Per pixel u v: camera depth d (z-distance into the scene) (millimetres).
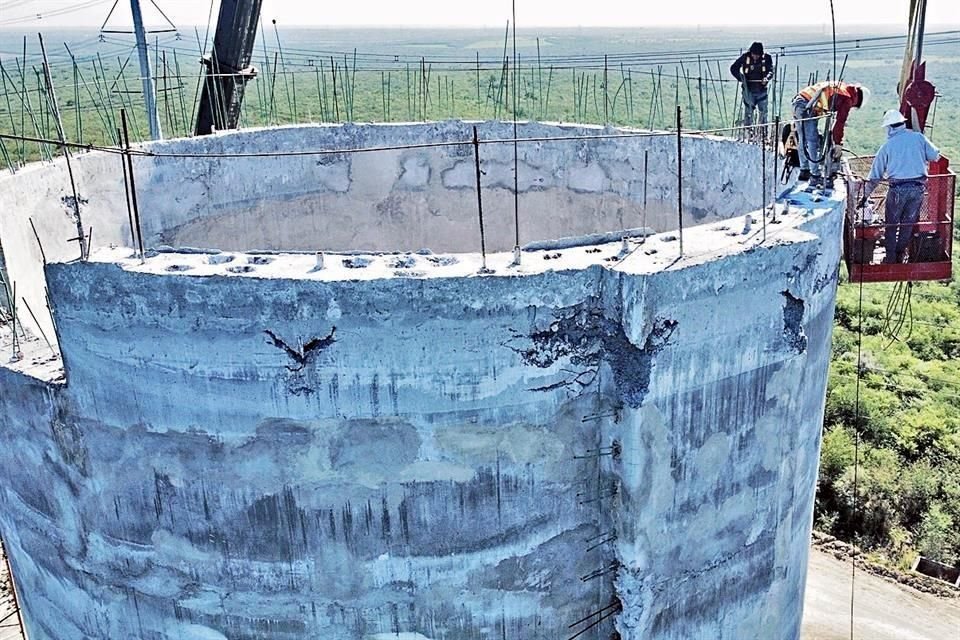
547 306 5582
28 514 6926
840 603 12367
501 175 12758
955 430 19250
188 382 5680
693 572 6590
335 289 5340
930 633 11766
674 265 5637
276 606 6164
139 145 10820
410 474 5770
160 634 6574
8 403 6516
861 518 14859
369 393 5566
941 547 13922
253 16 14008
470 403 5645
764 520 6969
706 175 10664
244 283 5371
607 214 12117
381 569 6000
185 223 11266
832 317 7445
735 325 6008
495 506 5926
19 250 8188
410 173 12844
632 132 11617
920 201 7801
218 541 6051
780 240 6133
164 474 5992
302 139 12344
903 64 9227
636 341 5598
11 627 10938
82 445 6203
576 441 5953
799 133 7805
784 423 6734
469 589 6113
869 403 20250
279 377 5551
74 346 5910
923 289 32781
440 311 5422
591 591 6383
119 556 6418
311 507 5840
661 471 6027
